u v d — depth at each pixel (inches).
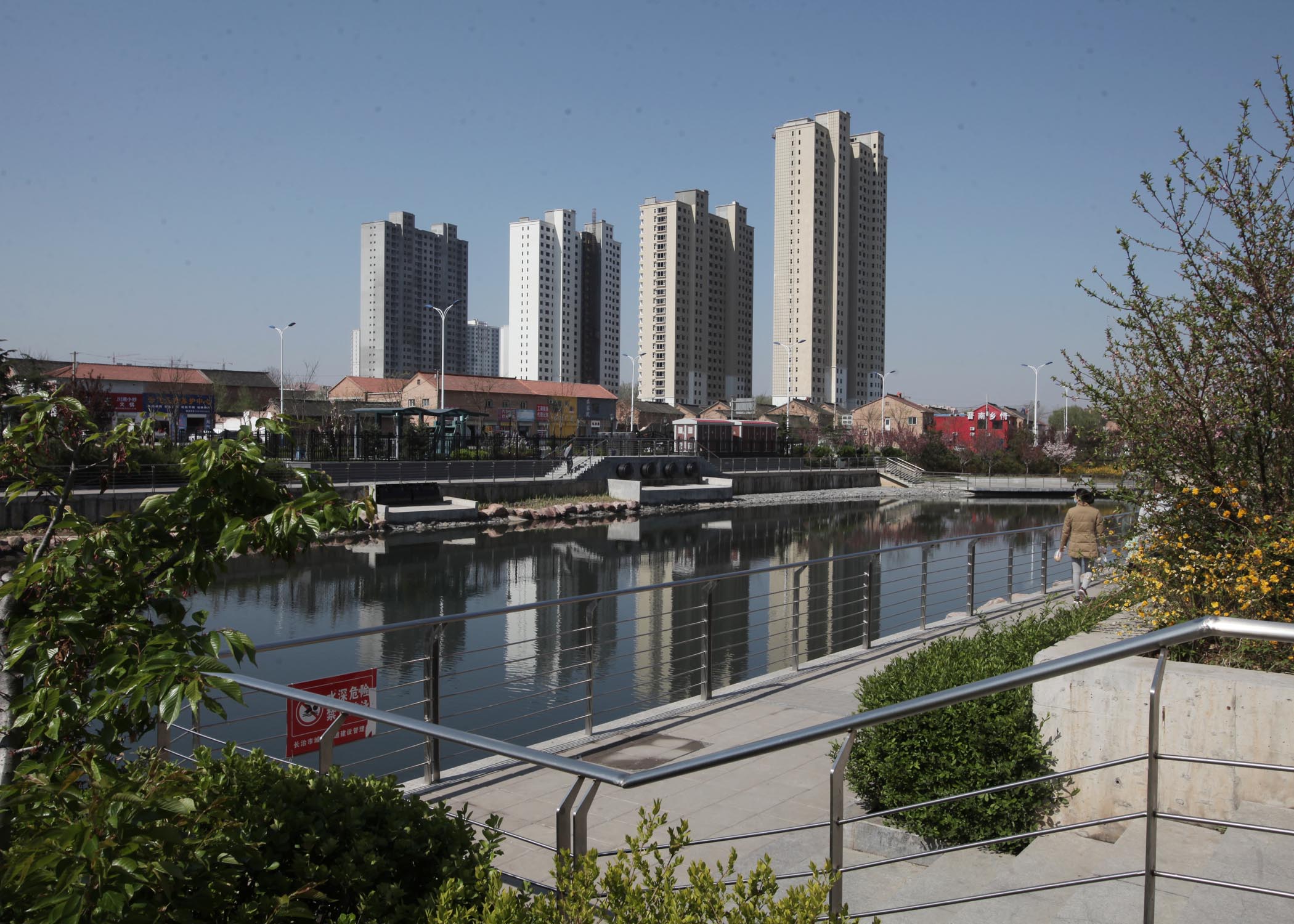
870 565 411.8
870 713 120.6
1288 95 228.8
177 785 103.2
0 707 118.7
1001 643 249.0
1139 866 159.5
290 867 118.7
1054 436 3476.9
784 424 3555.6
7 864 95.6
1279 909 134.6
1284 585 219.8
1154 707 113.2
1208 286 238.5
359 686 253.4
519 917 100.0
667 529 1752.0
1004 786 127.3
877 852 198.4
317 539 125.0
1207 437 242.1
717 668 575.8
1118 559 285.0
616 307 5885.8
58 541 131.3
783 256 4781.0
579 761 120.9
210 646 115.4
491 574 1154.7
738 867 190.4
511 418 3255.4
